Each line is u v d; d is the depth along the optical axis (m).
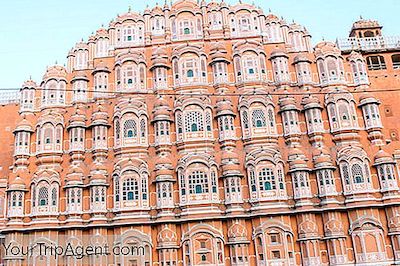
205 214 47.75
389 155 49.19
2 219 52.00
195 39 57.88
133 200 49.22
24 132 53.97
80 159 52.53
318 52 56.28
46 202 50.12
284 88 54.16
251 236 47.59
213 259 46.50
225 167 49.44
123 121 53.06
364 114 52.56
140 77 56.03
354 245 46.47
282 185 48.97
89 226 48.47
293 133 51.47
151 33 58.78
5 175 55.75
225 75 55.16
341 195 48.50
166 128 52.38
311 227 46.97
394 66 59.66
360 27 64.94
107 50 59.66
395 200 47.16
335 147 51.12
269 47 57.12
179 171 49.97
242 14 59.22
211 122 52.75
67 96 56.66
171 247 47.12
